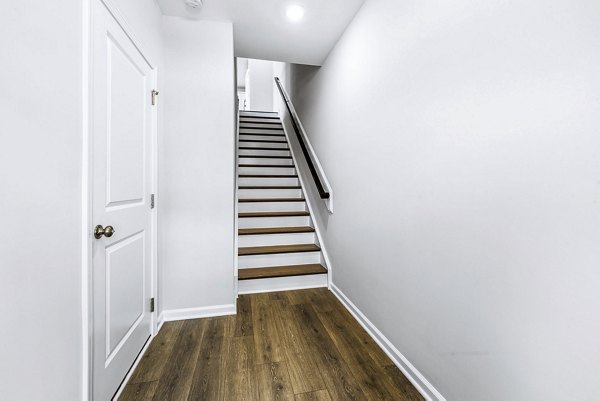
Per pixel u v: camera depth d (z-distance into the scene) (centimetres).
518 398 89
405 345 149
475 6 102
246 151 434
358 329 192
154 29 179
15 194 69
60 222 86
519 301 88
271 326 195
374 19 179
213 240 210
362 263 200
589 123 69
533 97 82
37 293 77
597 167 68
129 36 140
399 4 152
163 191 200
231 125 211
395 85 156
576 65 72
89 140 100
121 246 134
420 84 135
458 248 112
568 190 74
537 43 81
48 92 81
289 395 132
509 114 90
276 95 613
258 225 312
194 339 178
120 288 133
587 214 70
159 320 193
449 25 116
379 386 139
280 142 466
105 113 117
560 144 76
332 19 211
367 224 192
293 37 236
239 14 200
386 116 166
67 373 90
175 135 202
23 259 72
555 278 78
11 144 68
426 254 132
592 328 70
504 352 93
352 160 215
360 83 200
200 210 207
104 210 116
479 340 103
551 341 79
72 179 92
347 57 221
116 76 128
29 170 74
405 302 149
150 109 174
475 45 103
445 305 120
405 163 148
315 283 267
